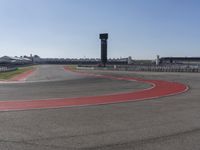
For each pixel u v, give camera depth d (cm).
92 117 1065
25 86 2603
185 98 1658
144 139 758
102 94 1903
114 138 768
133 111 1198
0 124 945
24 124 945
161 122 973
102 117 1065
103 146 697
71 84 2831
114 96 1781
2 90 2211
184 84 2750
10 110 1236
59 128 886
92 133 823
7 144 716
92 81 3266
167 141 738
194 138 766
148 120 1007
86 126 913
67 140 752
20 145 708
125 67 7250
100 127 898
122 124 942
